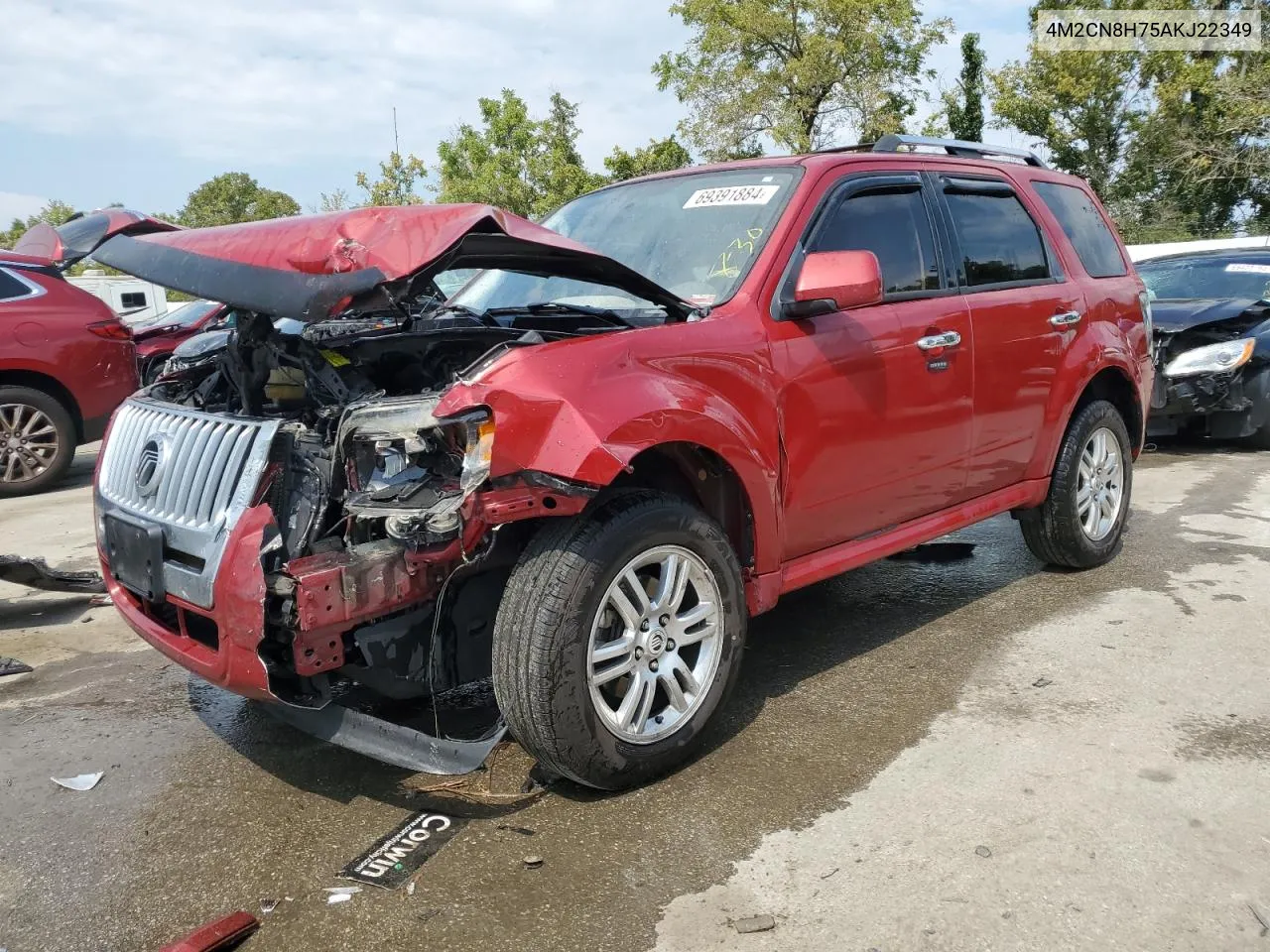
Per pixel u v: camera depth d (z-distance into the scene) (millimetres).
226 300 2727
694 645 3195
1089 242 5152
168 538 2850
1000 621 4379
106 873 2678
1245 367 8086
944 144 4523
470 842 2748
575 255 2865
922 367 3844
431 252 2529
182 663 2877
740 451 3104
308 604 2514
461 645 2984
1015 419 4395
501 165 31016
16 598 5320
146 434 3170
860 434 3623
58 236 3471
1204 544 5520
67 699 3916
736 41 32125
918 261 3990
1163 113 33094
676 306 3223
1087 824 2717
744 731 3373
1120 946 2223
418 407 2629
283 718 2916
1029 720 3381
